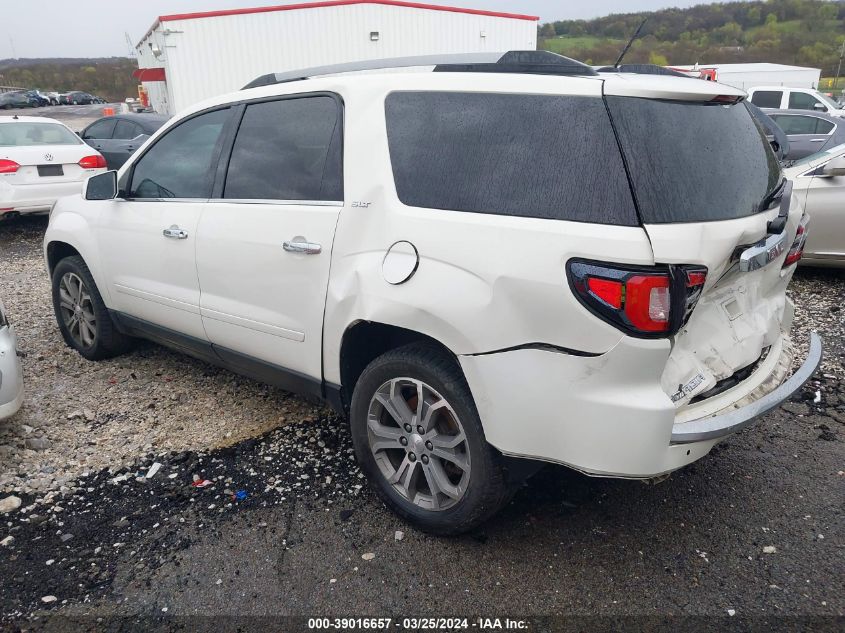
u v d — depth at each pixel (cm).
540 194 233
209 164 355
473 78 261
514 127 245
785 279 307
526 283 227
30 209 880
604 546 275
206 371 450
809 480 320
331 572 262
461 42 2323
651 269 212
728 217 233
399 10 2172
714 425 235
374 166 278
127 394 416
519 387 234
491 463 251
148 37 2350
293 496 311
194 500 308
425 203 260
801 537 280
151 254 383
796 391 268
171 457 345
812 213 612
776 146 501
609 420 222
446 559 268
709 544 276
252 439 362
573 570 262
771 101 1572
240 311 337
